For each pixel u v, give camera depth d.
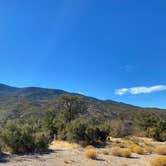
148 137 53.88
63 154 23.17
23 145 23.41
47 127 39.94
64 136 36.69
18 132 23.70
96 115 98.62
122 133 51.34
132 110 129.38
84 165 18.66
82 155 23.09
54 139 37.34
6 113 113.81
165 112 125.12
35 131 29.72
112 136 50.44
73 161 19.84
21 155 21.47
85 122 37.50
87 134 34.00
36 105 141.62
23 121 45.91
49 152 24.23
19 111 118.19
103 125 39.34
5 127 24.66
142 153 27.30
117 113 114.25
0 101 176.75
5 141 23.00
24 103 149.50
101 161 20.77
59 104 65.94
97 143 34.97
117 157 23.50
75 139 34.25
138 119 57.62
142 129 56.06
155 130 52.19
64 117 62.91
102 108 119.94
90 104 118.19
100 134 35.66
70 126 36.00
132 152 27.80
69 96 65.25
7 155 20.95
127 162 21.19
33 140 24.25
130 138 46.00
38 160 19.53
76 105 65.44
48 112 63.62
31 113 105.12
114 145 33.91
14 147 23.00
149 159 23.27
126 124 58.16
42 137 25.41
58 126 39.94
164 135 51.78
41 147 24.81
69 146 30.98
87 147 29.84
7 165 17.17
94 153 21.94
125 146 33.34
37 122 46.28
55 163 18.77
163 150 27.62
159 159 20.02
